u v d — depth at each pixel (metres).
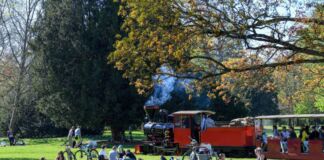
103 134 74.88
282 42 17.33
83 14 53.97
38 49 56.38
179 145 39.25
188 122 39.06
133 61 19.00
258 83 20.56
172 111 56.59
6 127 74.38
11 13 66.31
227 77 20.33
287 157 33.84
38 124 74.81
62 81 53.88
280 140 34.34
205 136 38.34
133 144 51.06
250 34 17.23
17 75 70.94
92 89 52.56
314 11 17.27
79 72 53.03
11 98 73.62
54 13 55.47
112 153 27.78
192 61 20.17
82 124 54.22
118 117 53.12
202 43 18.08
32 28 58.94
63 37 54.38
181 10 16.91
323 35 16.92
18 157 35.75
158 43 17.45
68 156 30.55
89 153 31.52
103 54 52.66
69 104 53.59
